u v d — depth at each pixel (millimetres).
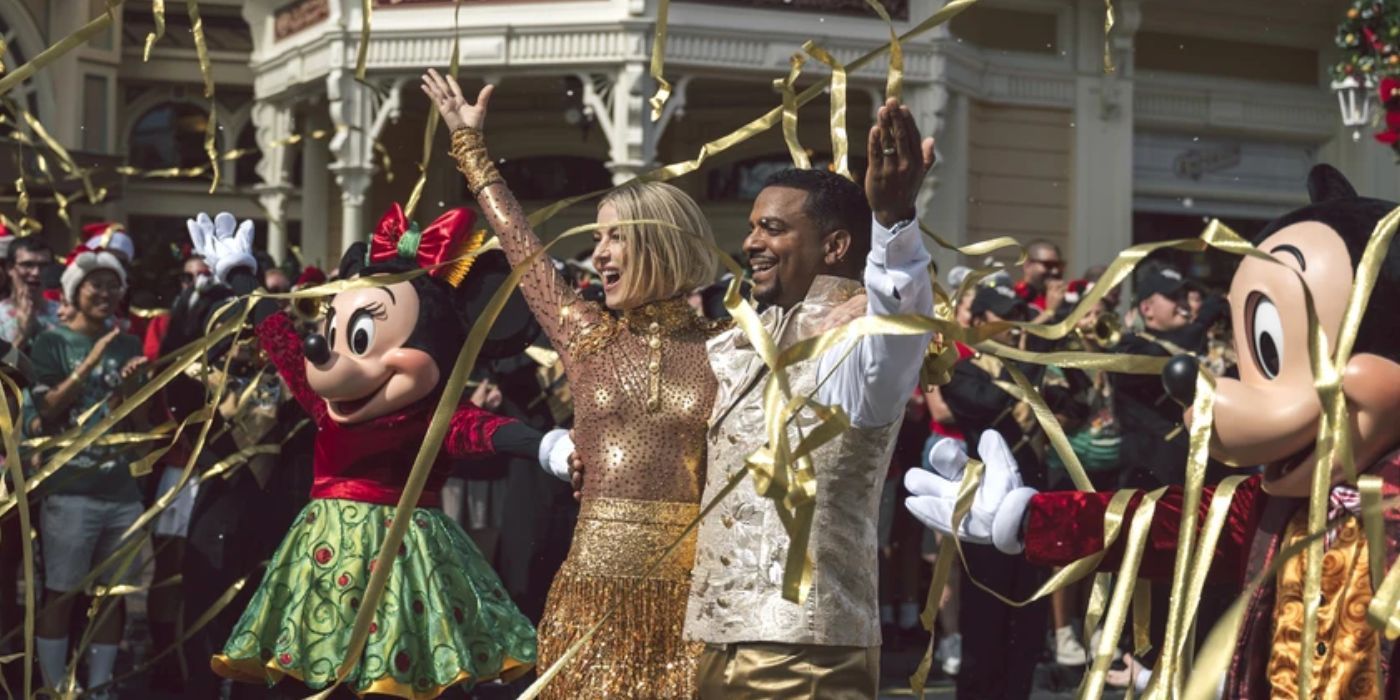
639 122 14391
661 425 3709
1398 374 2859
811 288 3346
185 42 19094
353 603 4852
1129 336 7246
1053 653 8727
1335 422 2691
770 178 3459
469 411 4980
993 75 16594
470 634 4930
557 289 3943
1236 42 18141
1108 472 7375
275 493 6602
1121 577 3037
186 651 6445
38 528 6598
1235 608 2480
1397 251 2898
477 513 8594
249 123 19312
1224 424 2980
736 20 14508
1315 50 18547
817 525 3182
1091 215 17047
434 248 5043
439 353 5008
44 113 17438
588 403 3781
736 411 3346
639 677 3625
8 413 3578
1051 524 3305
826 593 3164
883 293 2906
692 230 3834
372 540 4914
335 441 5027
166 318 8602
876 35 14984
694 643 3527
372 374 4914
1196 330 7441
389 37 15141
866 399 3121
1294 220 3076
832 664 3162
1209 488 3299
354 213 15633
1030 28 16875
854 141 16781
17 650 6660
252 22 17625
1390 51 7691
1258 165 18422
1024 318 7344
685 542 3672
